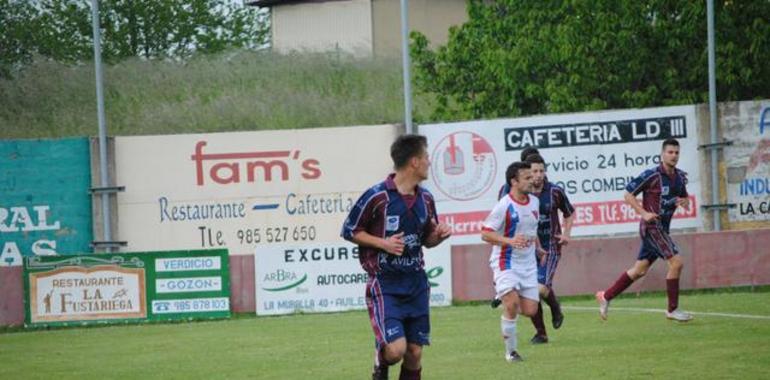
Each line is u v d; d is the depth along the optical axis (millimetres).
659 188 42094
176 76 88875
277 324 49125
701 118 58250
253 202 58250
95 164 57312
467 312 50562
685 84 68000
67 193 57094
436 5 102625
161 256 53156
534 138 57781
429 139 57531
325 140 58344
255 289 54062
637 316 45625
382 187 25422
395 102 84812
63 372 36000
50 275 52875
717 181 57969
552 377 30500
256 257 54125
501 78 70062
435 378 31328
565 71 69562
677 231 58156
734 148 58094
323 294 54250
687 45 67875
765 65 66875
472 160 57531
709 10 57625
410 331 25844
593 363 32750
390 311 25328
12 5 86750
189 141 57969
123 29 89938
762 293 54031
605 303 43094
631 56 67688
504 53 69812
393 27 102625
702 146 58094
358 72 89562
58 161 57062
